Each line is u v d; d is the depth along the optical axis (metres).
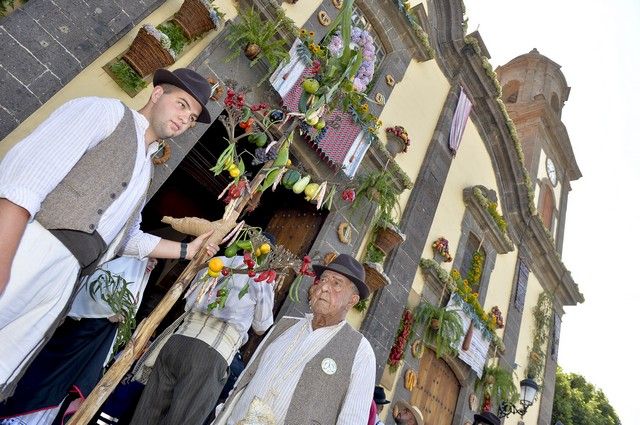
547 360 11.85
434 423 7.88
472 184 9.95
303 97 2.86
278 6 5.55
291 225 6.51
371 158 6.86
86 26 4.18
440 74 9.23
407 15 7.82
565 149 15.00
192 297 3.31
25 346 1.78
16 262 1.69
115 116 1.99
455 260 8.95
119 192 1.96
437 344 7.39
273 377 2.42
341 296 2.68
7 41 3.81
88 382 2.76
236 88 5.21
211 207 8.24
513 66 16.91
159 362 3.09
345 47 2.80
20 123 3.79
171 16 4.83
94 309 2.79
